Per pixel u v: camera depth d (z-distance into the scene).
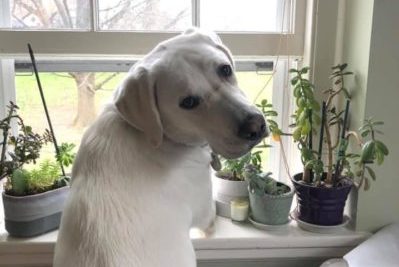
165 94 0.98
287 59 1.48
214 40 1.08
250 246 1.35
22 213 1.26
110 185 0.97
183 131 1.03
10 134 1.44
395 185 1.36
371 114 1.30
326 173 1.41
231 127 0.95
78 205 0.96
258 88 1.52
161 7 1.42
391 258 1.25
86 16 1.39
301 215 1.40
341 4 1.39
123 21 1.41
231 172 1.47
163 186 1.02
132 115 0.97
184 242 1.02
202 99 0.98
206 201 1.14
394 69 1.28
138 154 1.02
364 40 1.29
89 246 0.92
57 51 1.36
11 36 1.34
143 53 1.39
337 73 1.34
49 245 1.28
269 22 1.47
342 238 1.37
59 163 1.35
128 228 0.94
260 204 1.36
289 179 1.49
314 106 1.31
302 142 1.36
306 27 1.43
